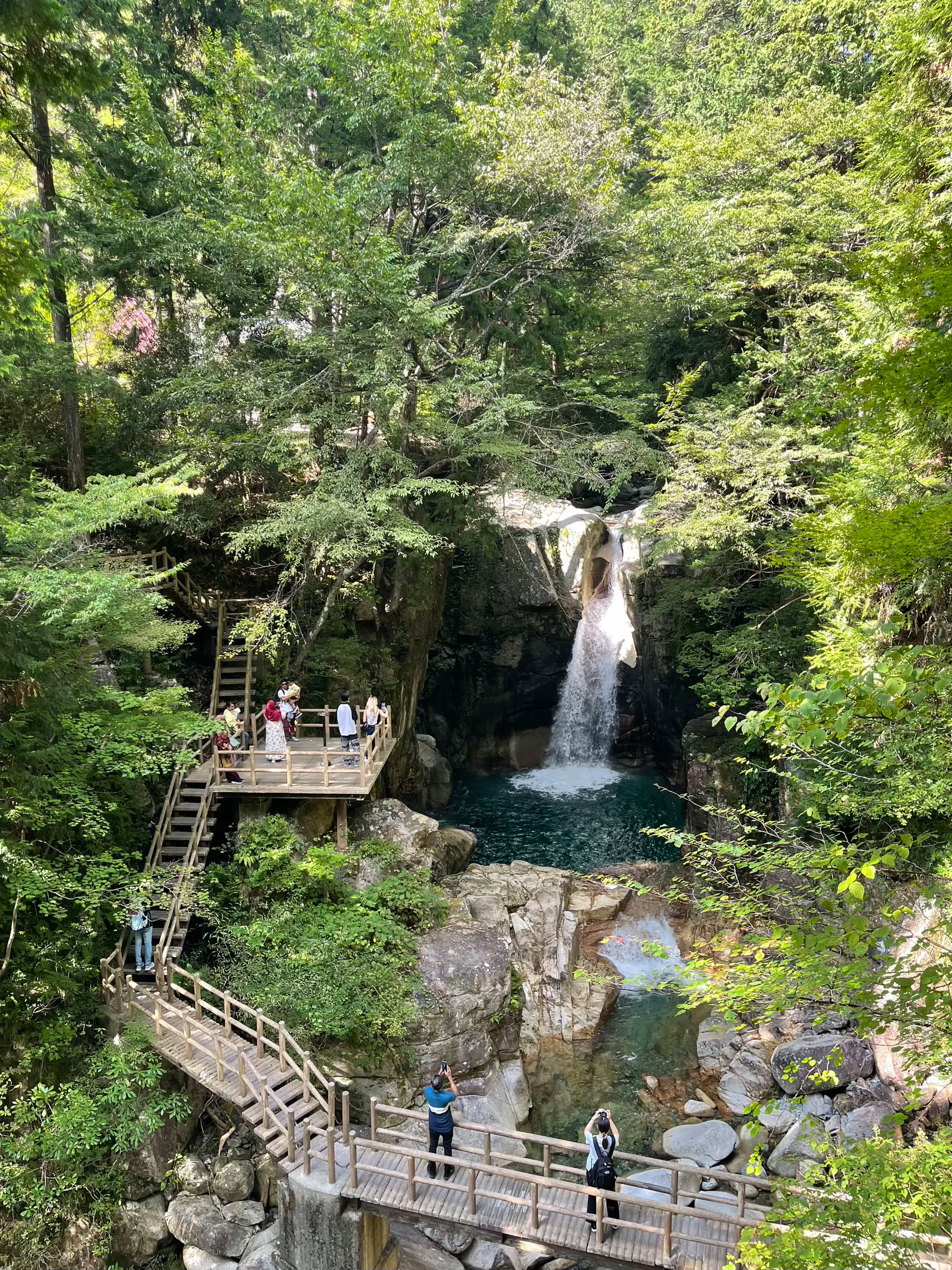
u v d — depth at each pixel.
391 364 17.98
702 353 23.81
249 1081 11.97
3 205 20.00
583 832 24.28
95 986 13.69
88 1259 11.55
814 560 11.84
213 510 21.00
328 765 17.25
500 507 29.30
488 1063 14.86
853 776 9.31
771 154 20.39
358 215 17.38
